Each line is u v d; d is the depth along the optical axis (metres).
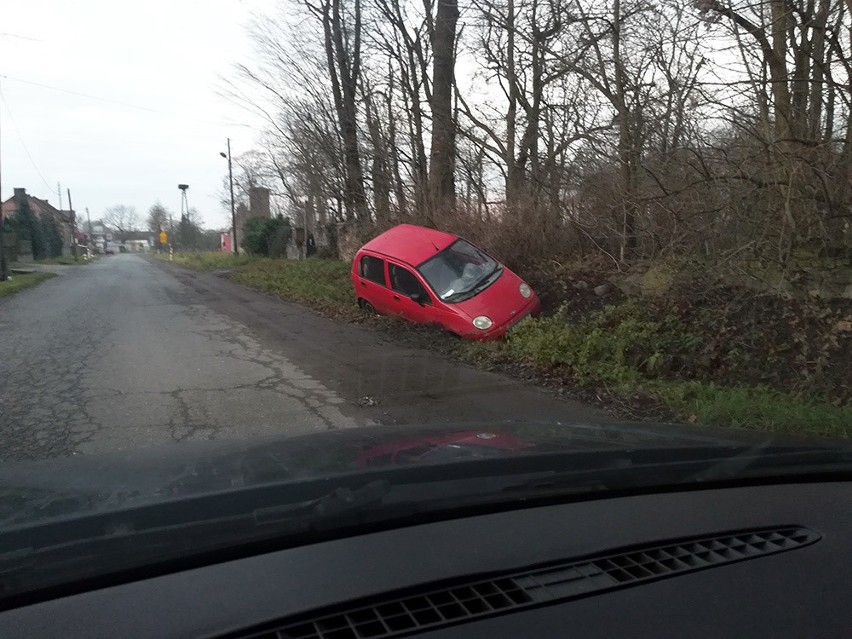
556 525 2.60
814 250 9.25
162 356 9.74
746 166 9.56
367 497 2.55
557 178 14.45
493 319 10.67
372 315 13.09
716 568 2.38
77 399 7.38
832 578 2.36
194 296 18.19
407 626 1.94
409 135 18.80
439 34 16.98
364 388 7.92
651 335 9.40
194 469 2.95
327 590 2.07
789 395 7.43
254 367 9.01
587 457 3.15
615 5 12.13
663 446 3.40
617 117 12.28
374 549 2.33
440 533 2.47
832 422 6.21
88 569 2.08
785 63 9.52
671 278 10.74
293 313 14.37
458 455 3.12
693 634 2.00
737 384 8.09
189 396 7.50
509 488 2.76
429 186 17.47
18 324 13.07
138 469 2.99
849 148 8.86
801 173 8.73
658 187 11.21
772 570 2.38
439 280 11.69
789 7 8.58
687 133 10.90
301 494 2.57
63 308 15.76
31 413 6.85
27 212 55.25
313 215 30.86
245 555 2.26
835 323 8.33
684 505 2.88
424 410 7.02
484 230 14.96
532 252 14.42
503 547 2.40
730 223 10.45
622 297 11.60
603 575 2.28
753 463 3.22
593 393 7.80
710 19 9.66
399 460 3.02
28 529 2.24
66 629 1.88
